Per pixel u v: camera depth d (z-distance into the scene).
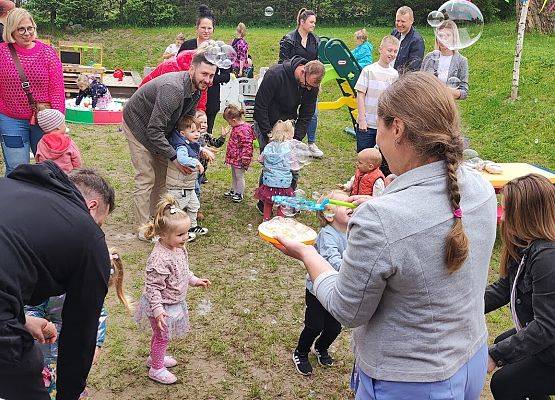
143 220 5.33
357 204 3.08
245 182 7.03
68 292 2.06
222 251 5.29
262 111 5.77
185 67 5.67
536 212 2.67
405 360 1.79
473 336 1.87
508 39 13.51
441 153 1.76
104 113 9.13
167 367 3.67
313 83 5.65
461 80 6.55
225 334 4.05
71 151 4.87
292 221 3.38
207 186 6.83
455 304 1.78
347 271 1.75
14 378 2.02
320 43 8.19
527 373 2.77
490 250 1.87
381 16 18.70
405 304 1.76
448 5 6.55
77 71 10.94
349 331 4.20
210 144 6.33
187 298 4.47
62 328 2.14
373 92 6.68
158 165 5.46
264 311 4.37
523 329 2.68
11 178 2.07
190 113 5.28
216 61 4.96
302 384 3.61
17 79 5.05
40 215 1.95
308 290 3.48
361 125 6.75
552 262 2.61
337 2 18.66
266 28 18.30
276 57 14.16
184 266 3.48
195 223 5.52
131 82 11.20
